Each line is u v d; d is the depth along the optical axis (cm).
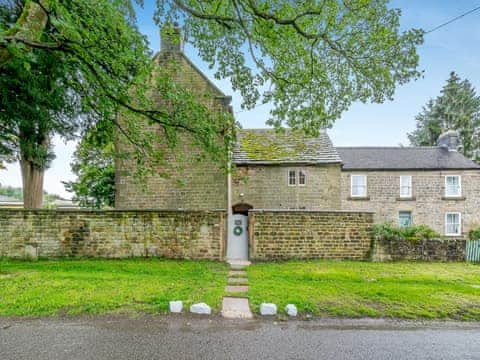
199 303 480
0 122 1020
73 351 339
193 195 1199
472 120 3366
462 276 738
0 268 737
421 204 1791
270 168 1437
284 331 409
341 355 344
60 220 897
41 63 781
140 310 465
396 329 424
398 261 959
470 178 1791
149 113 795
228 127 850
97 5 553
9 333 384
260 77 733
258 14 593
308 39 645
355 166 1845
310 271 767
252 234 941
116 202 1205
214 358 329
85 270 728
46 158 1227
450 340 391
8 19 840
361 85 678
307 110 740
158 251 915
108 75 676
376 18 599
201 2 654
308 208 1409
